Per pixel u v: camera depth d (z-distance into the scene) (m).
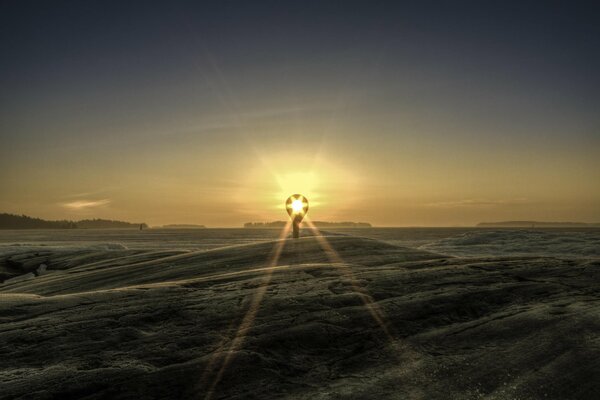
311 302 10.01
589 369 6.87
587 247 43.75
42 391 6.55
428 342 8.20
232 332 8.54
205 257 18.22
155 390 6.64
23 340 8.30
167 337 8.36
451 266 13.26
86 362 7.43
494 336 8.30
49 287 16.48
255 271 13.45
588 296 10.23
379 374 7.14
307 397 6.48
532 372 6.96
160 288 11.47
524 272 12.34
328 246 18.73
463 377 6.95
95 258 32.41
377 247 18.36
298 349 7.97
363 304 9.90
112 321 9.12
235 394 6.58
